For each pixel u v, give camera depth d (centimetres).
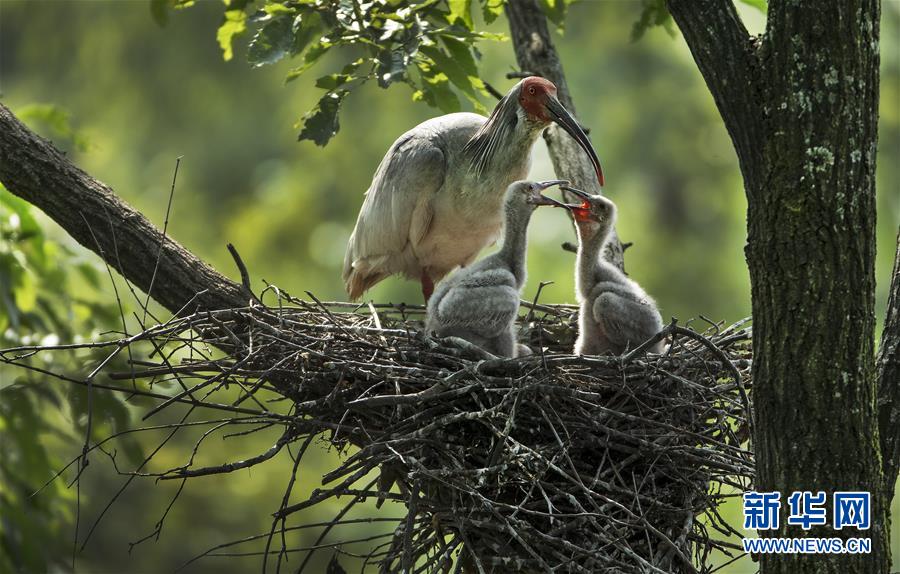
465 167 1295
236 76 3572
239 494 2548
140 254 1141
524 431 1004
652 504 970
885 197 3019
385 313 1275
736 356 1088
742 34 870
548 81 1281
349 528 2570
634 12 3259
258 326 1060
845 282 836
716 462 989
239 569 2538
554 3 1421
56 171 1149
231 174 3603
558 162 1350
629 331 1151
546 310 1316
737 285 3158
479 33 1201
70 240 1638
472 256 1374
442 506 976
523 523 919
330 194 3384
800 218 838
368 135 3347
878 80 855
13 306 1545
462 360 1025
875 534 845
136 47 3619
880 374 957
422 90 1257
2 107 1163
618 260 1332
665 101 3353
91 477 2567
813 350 838
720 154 3356
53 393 1534
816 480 844
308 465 2597
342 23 1193
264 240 3341
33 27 3706
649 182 3388
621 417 1005
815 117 841
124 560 2520
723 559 2047
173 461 2459
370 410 1020
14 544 1627
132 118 3672
